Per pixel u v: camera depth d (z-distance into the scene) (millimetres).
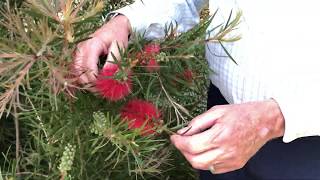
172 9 680
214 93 824
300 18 617
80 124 576
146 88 617
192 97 750
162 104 625
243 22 671
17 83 478
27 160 622
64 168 522
